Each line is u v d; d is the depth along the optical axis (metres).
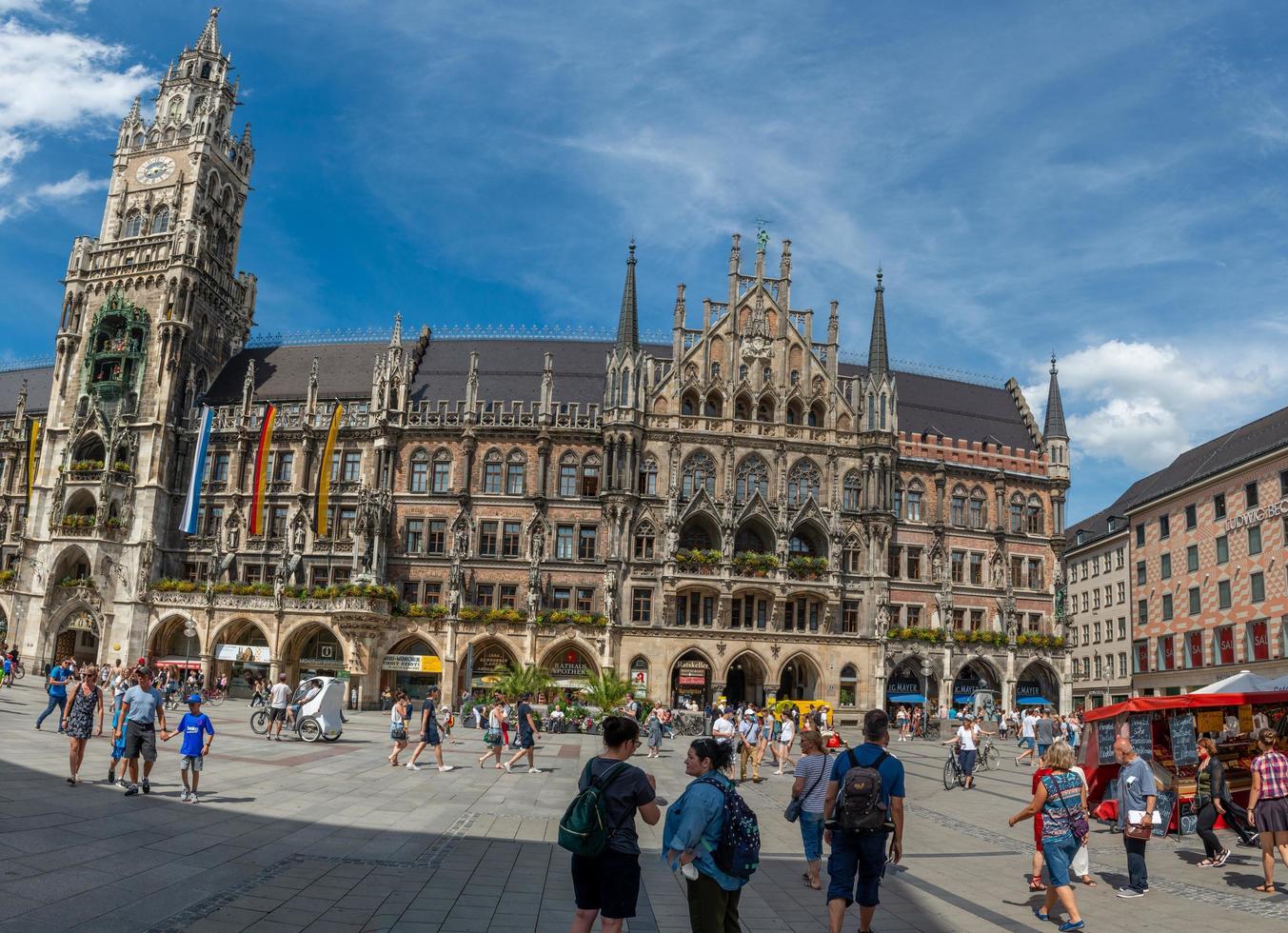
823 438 81.25
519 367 86.25
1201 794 21.80
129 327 84.69
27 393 96.25
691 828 10.67
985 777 40.34
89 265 88.38
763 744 37.72
